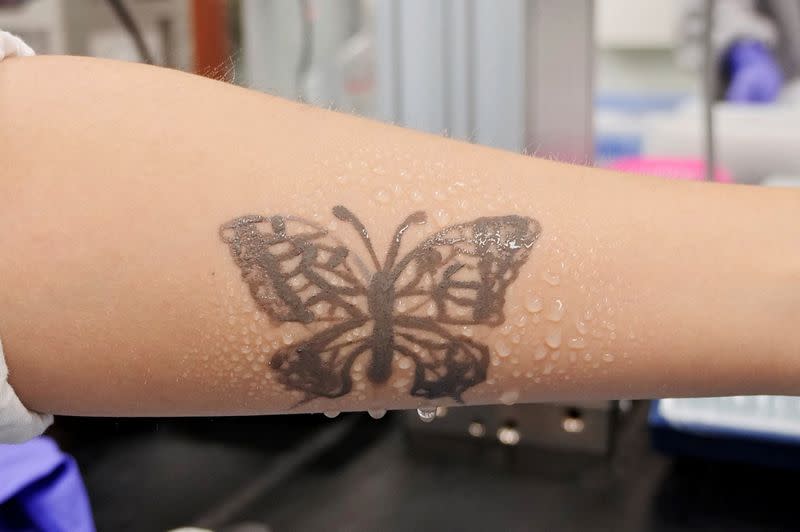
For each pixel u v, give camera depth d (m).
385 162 0.37
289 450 0.54
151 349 0.36
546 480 0.51
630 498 0.49
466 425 0.53
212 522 0.49
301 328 0.36
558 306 0.36
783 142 0.81
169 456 0.54
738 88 0.91
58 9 0.75
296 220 0.36
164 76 0.37
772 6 0.90
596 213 0.37
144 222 0.35
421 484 0.51
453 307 0.36
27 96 0.36
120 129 0.36
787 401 0.50
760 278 0.36
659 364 0.36
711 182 0.38
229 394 0.37
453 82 0.56
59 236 0.35
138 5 0.73
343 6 0.69
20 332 0.35
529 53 0.55
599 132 1.01
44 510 0.47
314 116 0.38
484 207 0.37
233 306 0.36
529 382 0.37
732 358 0.36
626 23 1.00
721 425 0.49
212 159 0.36
